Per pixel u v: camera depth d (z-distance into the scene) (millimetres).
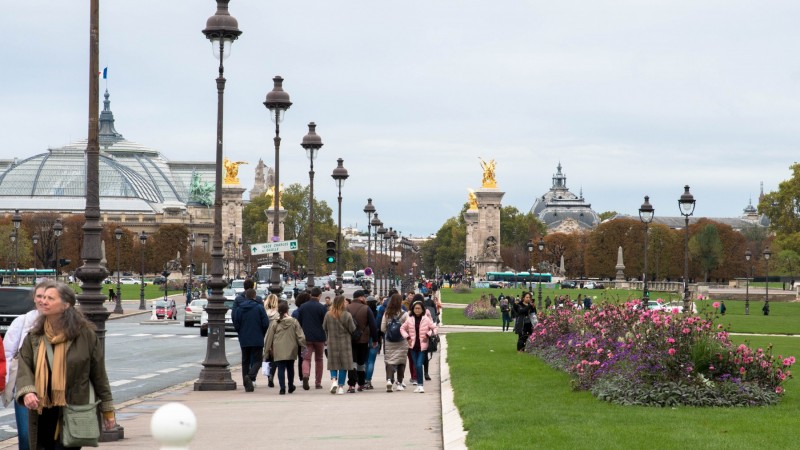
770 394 36344
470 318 142750
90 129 32719
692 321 38000
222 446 29719
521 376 48344
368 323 48031
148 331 110688
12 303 63219
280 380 46844
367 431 32906
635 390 36094
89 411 20609
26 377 20422
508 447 25969
